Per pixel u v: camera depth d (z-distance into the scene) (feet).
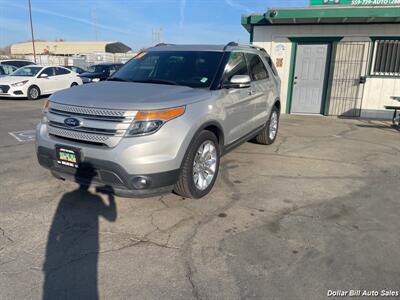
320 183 15.96
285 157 20.08
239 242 10.71
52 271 9.18
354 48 34.14
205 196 14.05
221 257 9.91
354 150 22.16
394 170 18.11
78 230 11.24
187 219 12.10
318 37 34.68
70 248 10.23
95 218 12.04
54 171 12.57
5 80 46.01
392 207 13.53
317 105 36.47
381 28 33.17
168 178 11.57
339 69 34.96
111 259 9.74
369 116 35.29
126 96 12.09
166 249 10.27
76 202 13.20
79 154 11.36
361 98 35.01
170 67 15.88
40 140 12.51
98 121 11.23
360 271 9.42
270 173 17.16
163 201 13.46
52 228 11.33
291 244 10.66
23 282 8.73
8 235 10.86
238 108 16.03
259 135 21.88
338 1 33.14
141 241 10.68
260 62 20.36
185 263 9.61
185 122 11.93
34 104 42.09
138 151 10.87
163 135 11.25
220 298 8.32
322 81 35.73
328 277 9.14
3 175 15.90
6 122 29.14
